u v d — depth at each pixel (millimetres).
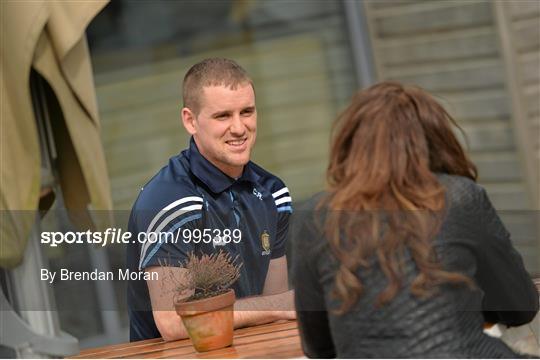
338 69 9367
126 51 8867
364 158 3924
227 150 4879
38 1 6168
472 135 9492
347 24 9336
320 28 9336
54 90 6344
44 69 6320
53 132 6645
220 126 4902
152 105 8992
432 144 3996
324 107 9352
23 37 6164
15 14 6176
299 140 9336
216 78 4949
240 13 9180
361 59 9352
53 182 6621
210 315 4348
